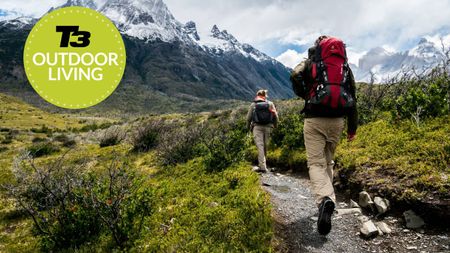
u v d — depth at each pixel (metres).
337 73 4.97
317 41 5.51
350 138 5.71
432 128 8.10
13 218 9.49
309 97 5.23
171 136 16.58
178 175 11.32
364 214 6.07
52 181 8.16
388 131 9.09
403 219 5.58
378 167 6.96
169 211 7.38
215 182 9.12
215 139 12.20
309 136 5.36
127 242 6.30
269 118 10.05
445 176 5.73
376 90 12.90
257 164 11.29
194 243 5.06
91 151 22.95
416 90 9.80
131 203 7.03
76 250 6.51
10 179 12.88
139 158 17.39
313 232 5.47
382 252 4.85
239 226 5.32
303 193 7.56
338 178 7.72
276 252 4.86
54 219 7.36
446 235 4.97
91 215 7.18
